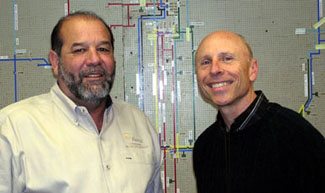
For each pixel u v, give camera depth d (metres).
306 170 0.91
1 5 1.63
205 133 1.25
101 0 1.62
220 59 1.03
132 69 1.63
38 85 1.64
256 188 0.98
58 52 1.05
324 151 0.93
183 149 1.63
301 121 0.98
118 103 1.26
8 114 1.00
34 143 0.96
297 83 1.61
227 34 1.07
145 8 1.63
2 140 0.94
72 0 1.63
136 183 1.03
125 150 1.08
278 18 1.61
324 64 1.60
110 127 1.10
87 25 1.03
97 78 1.02
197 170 1.23
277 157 0.96
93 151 0.99
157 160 1.23
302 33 1.60
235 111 1.07
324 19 1.60
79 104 1.07
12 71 1.64
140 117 1.24
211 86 1.06
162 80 1.63
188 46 1.62
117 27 1.63
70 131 1.01
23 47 1.63
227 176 1.07
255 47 1.61
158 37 1.63
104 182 0.97
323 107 1.60
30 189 0.93
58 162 0.95
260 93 1.07
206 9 1.62
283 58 1.61
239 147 1.04
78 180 0.94
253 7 1.61
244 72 1.04
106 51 1.06
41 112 1.03
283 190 0.94
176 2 1.62
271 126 0.99
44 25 1.63
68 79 1.02
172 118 1.63
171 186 1.63
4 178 0.92
